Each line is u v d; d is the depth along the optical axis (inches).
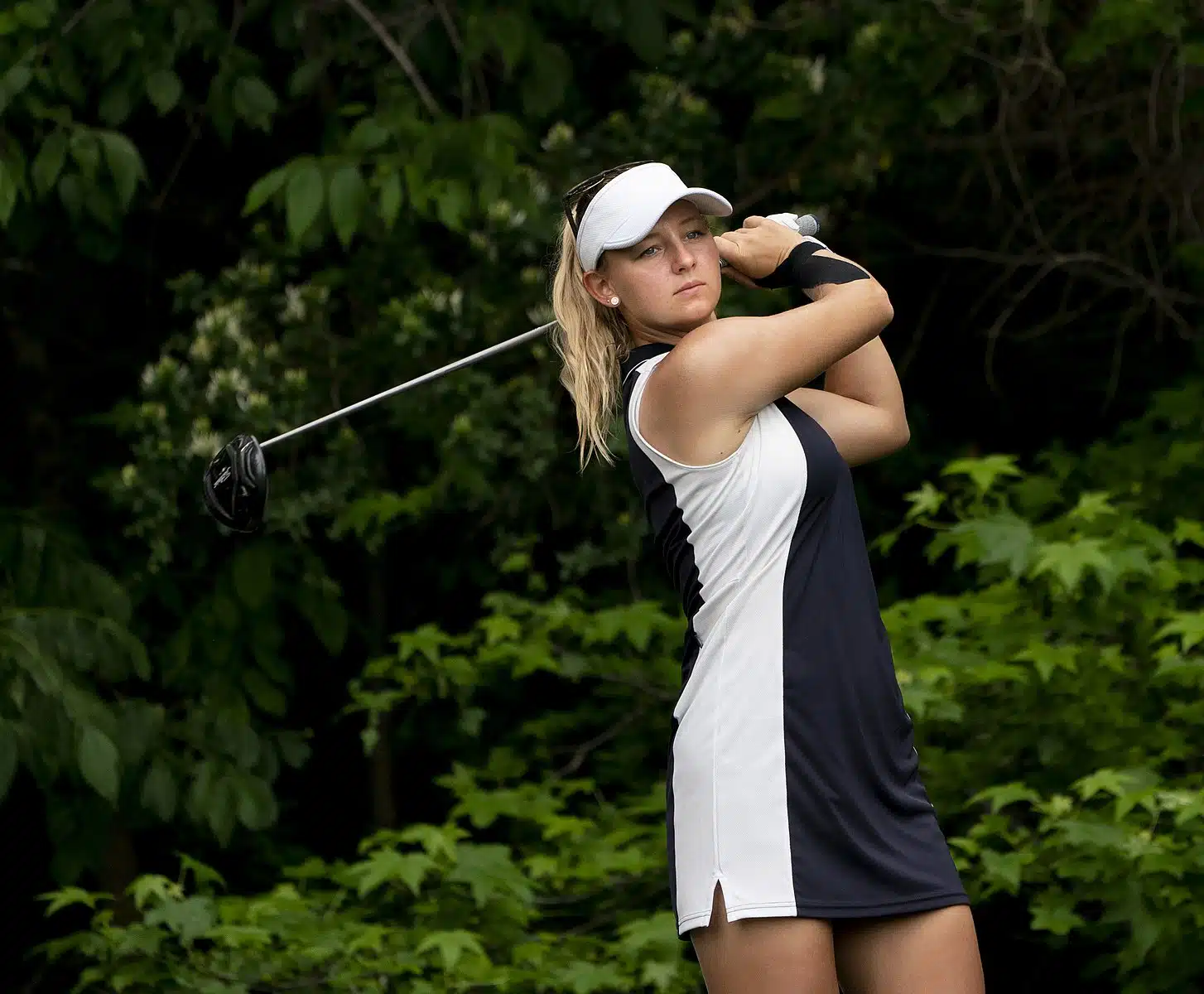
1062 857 689.0
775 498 350.3
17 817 956.0
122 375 978.7
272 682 942.4
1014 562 713.0
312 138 936.9
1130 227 973.8
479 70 887.7
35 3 778.2
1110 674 727.1
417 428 850.8
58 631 796.0
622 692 872.9
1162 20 816.3
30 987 932.0
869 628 355.6
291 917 745.0
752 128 897.5
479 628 911.0
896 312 1026.1
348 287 878.4
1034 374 1032.2
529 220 819.4
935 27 842.8
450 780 857.5
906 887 346.3
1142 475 873.5
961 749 778.8
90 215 857.5
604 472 882.8
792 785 344.8
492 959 750.5
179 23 807.1
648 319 371.9
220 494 458.3
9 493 943.0
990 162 919.7
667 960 713.6
